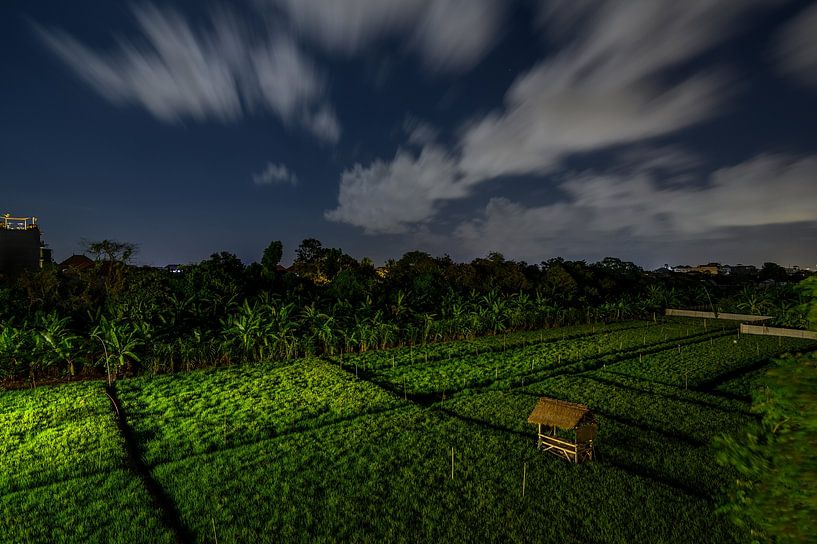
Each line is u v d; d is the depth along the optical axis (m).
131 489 19.06
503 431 25.59
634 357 46.91
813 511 6.67
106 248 49.97
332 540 16.05
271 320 44.41
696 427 26.61
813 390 6.69
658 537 16.06
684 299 98.56
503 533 16.45
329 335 45.72
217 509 17.83
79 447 23.03
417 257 81.25
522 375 39.59
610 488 19.33
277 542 15.95
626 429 25.81
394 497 18.80
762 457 7.47
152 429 25.95
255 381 35.75
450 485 19.70
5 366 33.84
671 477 20.56
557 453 22.61
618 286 97.94
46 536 16.09
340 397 31.72
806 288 7.28
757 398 8.14
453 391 35.12
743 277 152.50
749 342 55.34
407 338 53.81
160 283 48.81
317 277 83.06
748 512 7.53
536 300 69.50
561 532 16.42
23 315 42.03
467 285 75.38
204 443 23.95
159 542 15.77
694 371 40.62
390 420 27.20
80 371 38.62
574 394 32.75
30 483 19.66
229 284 53.47
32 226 67.75
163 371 39.44
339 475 20.59
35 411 28.31
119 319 40.34
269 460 21.94
